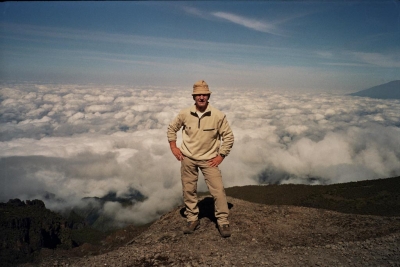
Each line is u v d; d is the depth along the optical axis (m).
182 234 3.32
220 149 3.06
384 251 2.67
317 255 2.70
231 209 4.04
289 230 3.33
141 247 3.01
